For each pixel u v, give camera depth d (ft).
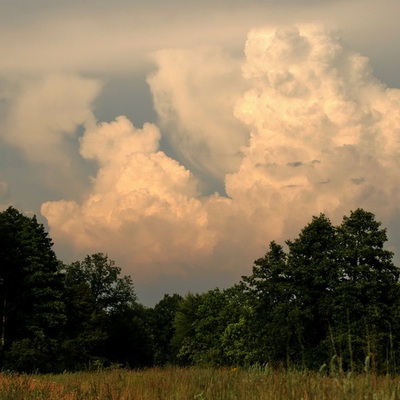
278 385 35.65
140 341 382.01
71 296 288.92
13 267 217.77
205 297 392.27
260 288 212.84
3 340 208.54
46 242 234.38
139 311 410.11
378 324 169.68
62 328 235.61
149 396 46.14
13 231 224.12
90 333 299.79
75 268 366.84
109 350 371.35
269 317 208.13
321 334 194.70
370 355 28.25
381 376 29.22
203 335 374.63
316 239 205.05
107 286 371.35
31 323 216.33
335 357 28.35
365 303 187.93
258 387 36.96
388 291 188.85
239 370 54.90
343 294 181.68
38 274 216.74
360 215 201.16
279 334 191.93
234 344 284.20
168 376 62.13
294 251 207.92
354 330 166.61
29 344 215.10
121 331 374.63
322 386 30.12
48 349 221.66
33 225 232.32
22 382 56.29
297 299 199.11
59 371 261.24
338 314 176.45
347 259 200.44
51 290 219.00
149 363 386.73
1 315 216.74
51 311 222.69
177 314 449.48
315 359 163.94
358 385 26.53
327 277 196.13
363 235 199.11
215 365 75.25
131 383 57.67
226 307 351.46
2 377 71.51
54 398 48.52
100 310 342.23
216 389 40.29
